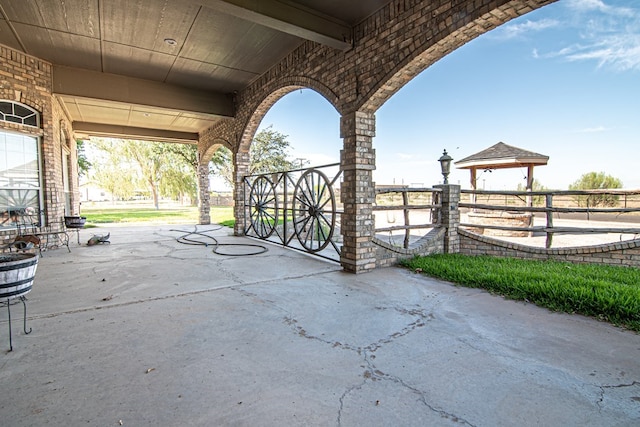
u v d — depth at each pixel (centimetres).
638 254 422
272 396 169
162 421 149
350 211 437
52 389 172
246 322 265
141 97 662
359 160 428
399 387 177
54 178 602
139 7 406
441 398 168
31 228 563
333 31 407
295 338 237
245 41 503
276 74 592
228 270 446
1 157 534
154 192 2134
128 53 540
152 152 1870
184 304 308
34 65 556
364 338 237
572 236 819
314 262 500
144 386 176
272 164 1714
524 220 855
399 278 404
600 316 270
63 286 365
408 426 147
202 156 1088
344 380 184
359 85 418
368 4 380
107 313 283
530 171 926
